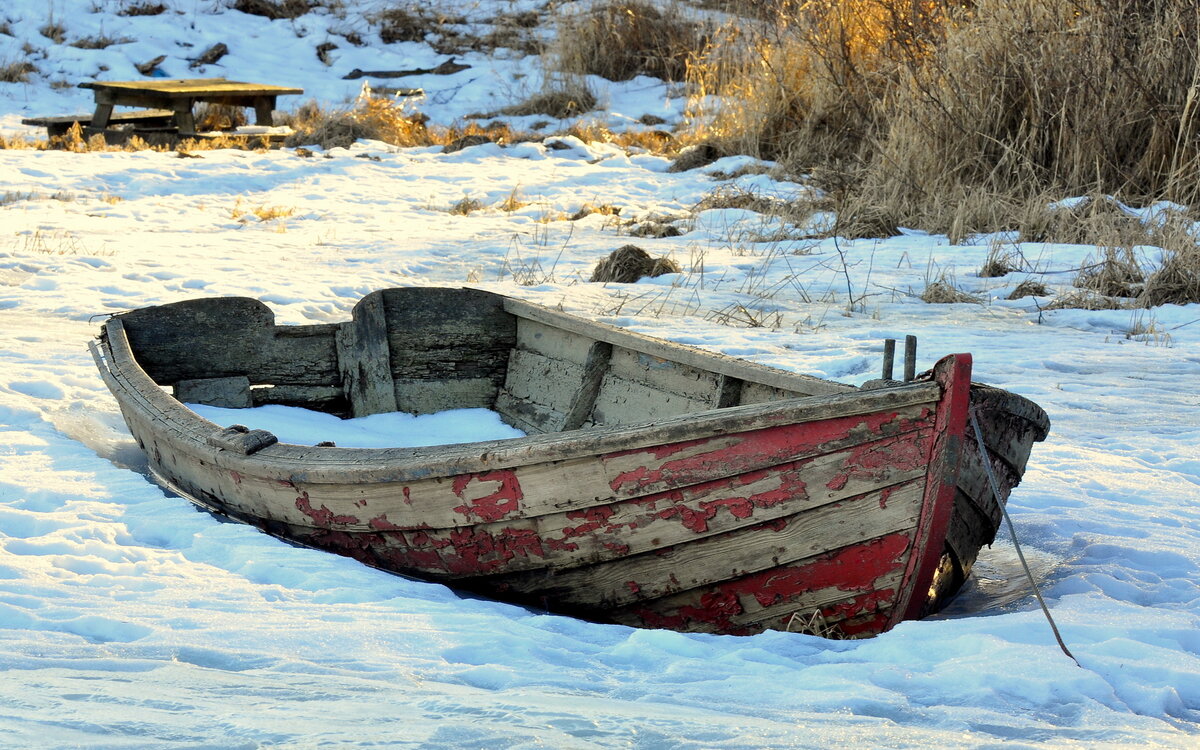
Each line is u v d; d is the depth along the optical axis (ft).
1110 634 32.14
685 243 125.59
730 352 77.30
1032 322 89.81
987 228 126.00
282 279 99.30
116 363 53.11
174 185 156.97
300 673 27.37
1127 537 43.57
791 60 173.47
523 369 61.21
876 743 23.57
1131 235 110.93
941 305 95.61
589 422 54.65
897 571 33.42
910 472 32.45
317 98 230.07
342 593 34.73
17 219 126.52
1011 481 38.65
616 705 25.53
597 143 191.93
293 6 263.49
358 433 57.11
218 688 25.45
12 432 52.85
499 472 35.73
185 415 45.62
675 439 33.47
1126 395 66.69
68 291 90.53
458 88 235.61
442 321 61.98
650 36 233.96
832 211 136.15
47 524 40.37
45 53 236.22
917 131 139.44
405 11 260.83
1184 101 125.70
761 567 34.50
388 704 24.54
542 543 36.24
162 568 36.45
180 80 203.72
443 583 39.06
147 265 103.60
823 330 85.76
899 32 152.87
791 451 33.06
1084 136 129.08
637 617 36.83
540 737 22.27
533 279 104.63
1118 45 130.62
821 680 28.60
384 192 158.10
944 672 29.12
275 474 39.63
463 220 140.87
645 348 51.75
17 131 197.36
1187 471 52.80
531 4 268.82
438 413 61.16
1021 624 32.58
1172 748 24.52
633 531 35.06
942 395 31.89
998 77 134.51
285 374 61.26
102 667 27.14
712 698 27.07
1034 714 26.86
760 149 171.83
